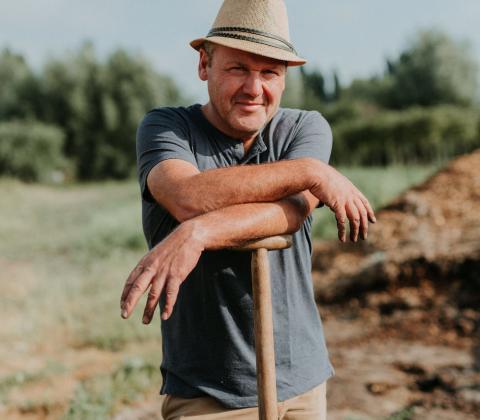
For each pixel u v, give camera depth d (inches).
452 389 162.4
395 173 529.7
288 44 67.6
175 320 72.4
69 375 190.9
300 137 76.5
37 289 304.7
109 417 159.6
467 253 236.4
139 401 169.3
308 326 74.9
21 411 166.6
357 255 304.5
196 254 57.3
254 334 67.1
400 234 311.0
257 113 69.1
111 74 1334.9
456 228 299.3
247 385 70.8
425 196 346.3
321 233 375.9
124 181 1274.6
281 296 72.1
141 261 57.8
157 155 68.8
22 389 180.7
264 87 68.2
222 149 73.5
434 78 1587.1
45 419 162.2
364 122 1030.4
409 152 973.8
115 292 289.9
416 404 155.7
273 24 66.4
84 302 276.1
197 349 71.4
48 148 1210.0
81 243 441.7
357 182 492.4
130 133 1320.1
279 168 63.2
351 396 161.9
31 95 1337.4
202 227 58.1
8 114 1343.5
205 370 71.4
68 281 320.8
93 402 165.3
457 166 378.9
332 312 241.9
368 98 1765.5
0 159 1182.9
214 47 68.3
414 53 1625.2
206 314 70.6
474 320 207.3
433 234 290.2
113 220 502.3
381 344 201.8
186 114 74.2
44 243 460.4
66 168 1278.3
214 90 68.9
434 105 1588.3
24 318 252.7
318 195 64.2
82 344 223.5
